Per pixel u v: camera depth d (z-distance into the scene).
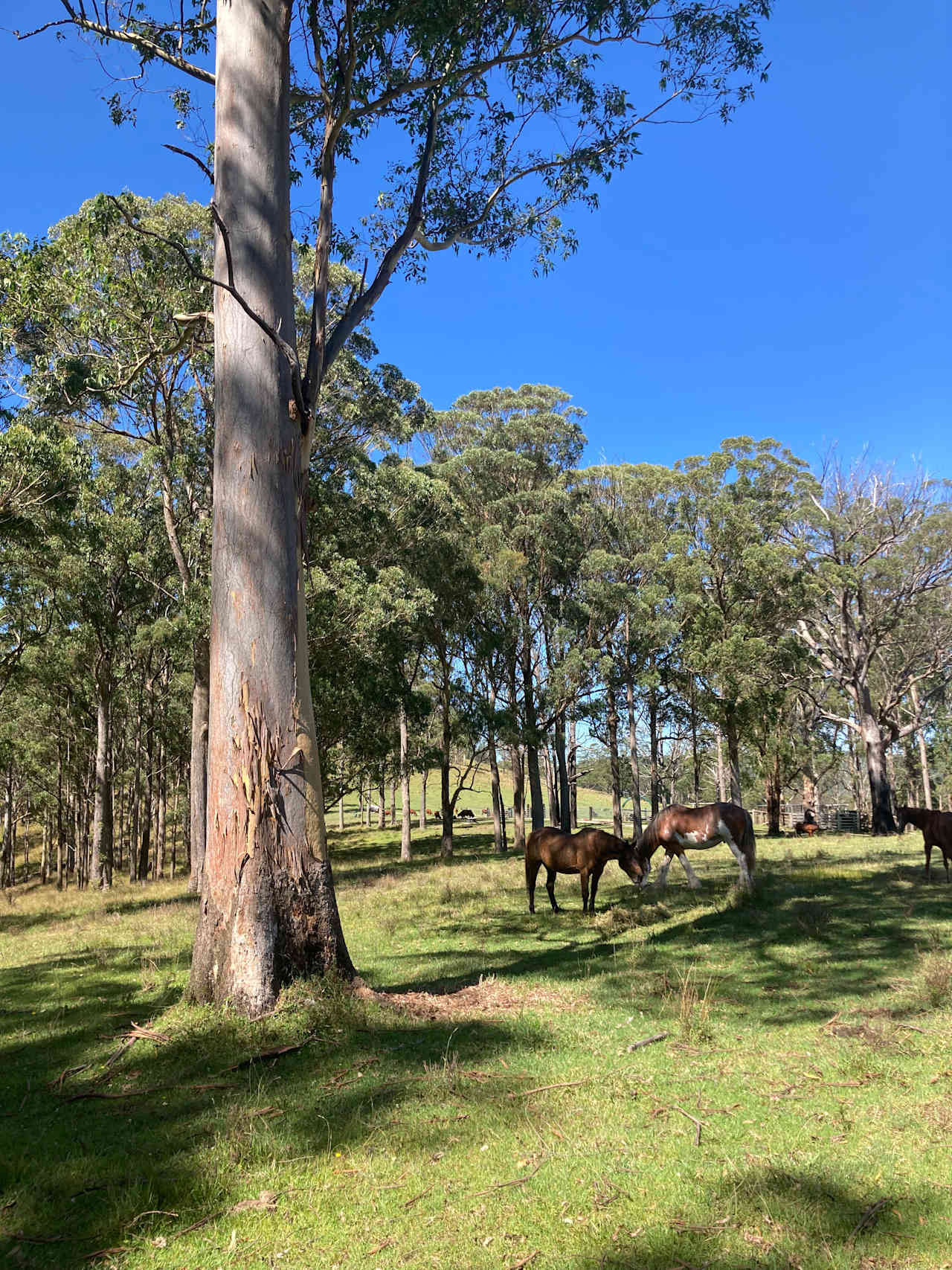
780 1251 2.90
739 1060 5.02
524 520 29.39
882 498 32.78
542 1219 3.16
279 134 6.84
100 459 23.45
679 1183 3.43
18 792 46.16
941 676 35.97
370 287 7.91
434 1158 3.71
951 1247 2.93
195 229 16.69
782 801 47.75
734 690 22.14
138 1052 5.37
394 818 52.72
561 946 8.97
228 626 6.23
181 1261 2.94
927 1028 5.50
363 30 8.28
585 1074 4.79
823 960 7.70
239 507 6.34
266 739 6.10
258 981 5.76
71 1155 3.84
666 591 27.22
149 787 35.56
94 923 15.61
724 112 9.95
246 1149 3.81
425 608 23.25
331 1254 2.96
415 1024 5.76
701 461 32.88
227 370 6.53
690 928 9.46
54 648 26.94
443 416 33.72
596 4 8.79
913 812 13.30
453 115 9.98
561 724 32.38
